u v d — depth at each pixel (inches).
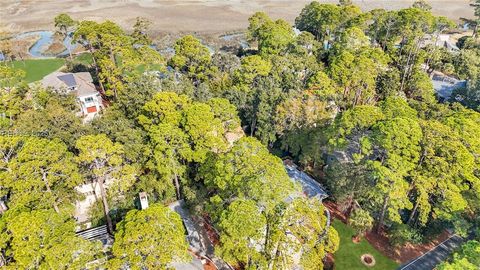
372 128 1840.6
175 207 1929.1
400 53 3339.1
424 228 1910.7
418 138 1727.4
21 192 1494.8
